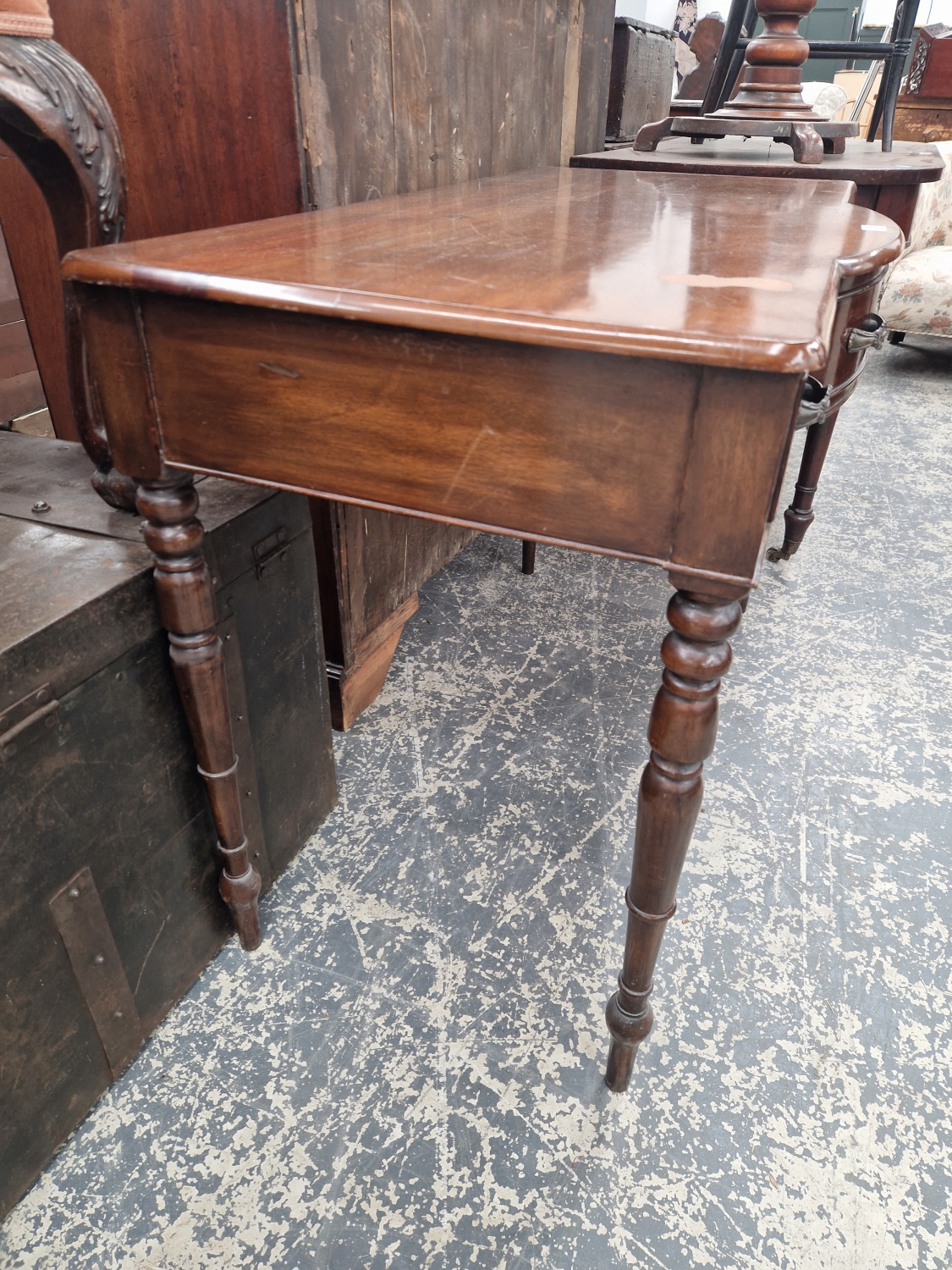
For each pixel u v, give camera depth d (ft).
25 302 4.34
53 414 4.68
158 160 3.56
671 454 1.70
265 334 1.95
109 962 2.72
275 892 3.70
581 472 1.80
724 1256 2.51
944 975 3.40
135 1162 2.71
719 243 2.47
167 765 2.83
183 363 2.09
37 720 2.24
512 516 1.93
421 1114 2.87
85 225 2.40
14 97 2.09
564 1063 3.04
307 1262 2.48
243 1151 2.75
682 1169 2.73
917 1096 2.96
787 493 7.82
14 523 2.82
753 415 1.59
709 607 1.89
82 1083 2.75
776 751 4.63
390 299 1.73
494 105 4.88
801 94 5.43
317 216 2.98
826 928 3.59
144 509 2.38
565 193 3.82
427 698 4.99
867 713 4.94
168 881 2.98
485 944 3.48
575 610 5.98
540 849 3.95
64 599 2.35
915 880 3.84
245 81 3.24
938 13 20.66
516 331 1.62
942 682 5.23
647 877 2.35
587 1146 2.79
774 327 1.55
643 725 4.82
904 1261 2.50
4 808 2.20
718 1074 3.01
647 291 1.83
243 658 3.07
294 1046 3.07
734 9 6.14
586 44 6.02
